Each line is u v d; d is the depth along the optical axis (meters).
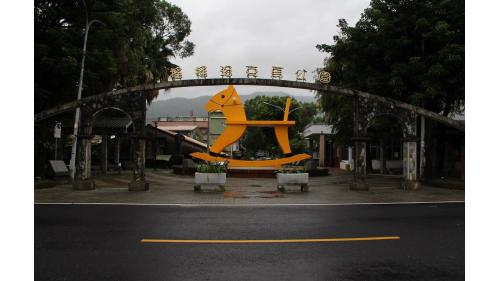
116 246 7.19
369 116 17.33
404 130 17.39
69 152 35.44
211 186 16.39
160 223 9.38
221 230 8.62
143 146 16.69
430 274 5.75
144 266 6.01
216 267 5.98
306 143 66.12
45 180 18.97
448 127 22.17
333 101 28.61
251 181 22.27
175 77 16.83
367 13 20.94
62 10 18.58
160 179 23.03
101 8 19.22
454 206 12.77
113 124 26.27
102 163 27.48
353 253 6.83
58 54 17.59
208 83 16.80
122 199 13.84
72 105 16.52
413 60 18.16
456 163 27.39
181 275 5.61
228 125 25.11
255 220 9.88
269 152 73.50
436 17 18.81
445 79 18.30
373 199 14.38
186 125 61.50
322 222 9.66
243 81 16.86
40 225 9.09
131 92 16.66
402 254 6.78
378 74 20.19
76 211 11.18
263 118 61.00
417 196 15.30
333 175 29.20
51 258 6.42
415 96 18.23
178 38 33.53
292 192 16.39
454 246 7.34
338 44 21.55
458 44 18.12
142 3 24.52
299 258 6.50
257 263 6.20
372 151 39.34
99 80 20.38
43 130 20.22
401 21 19.44
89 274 5.64
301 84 17.11
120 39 20.58
